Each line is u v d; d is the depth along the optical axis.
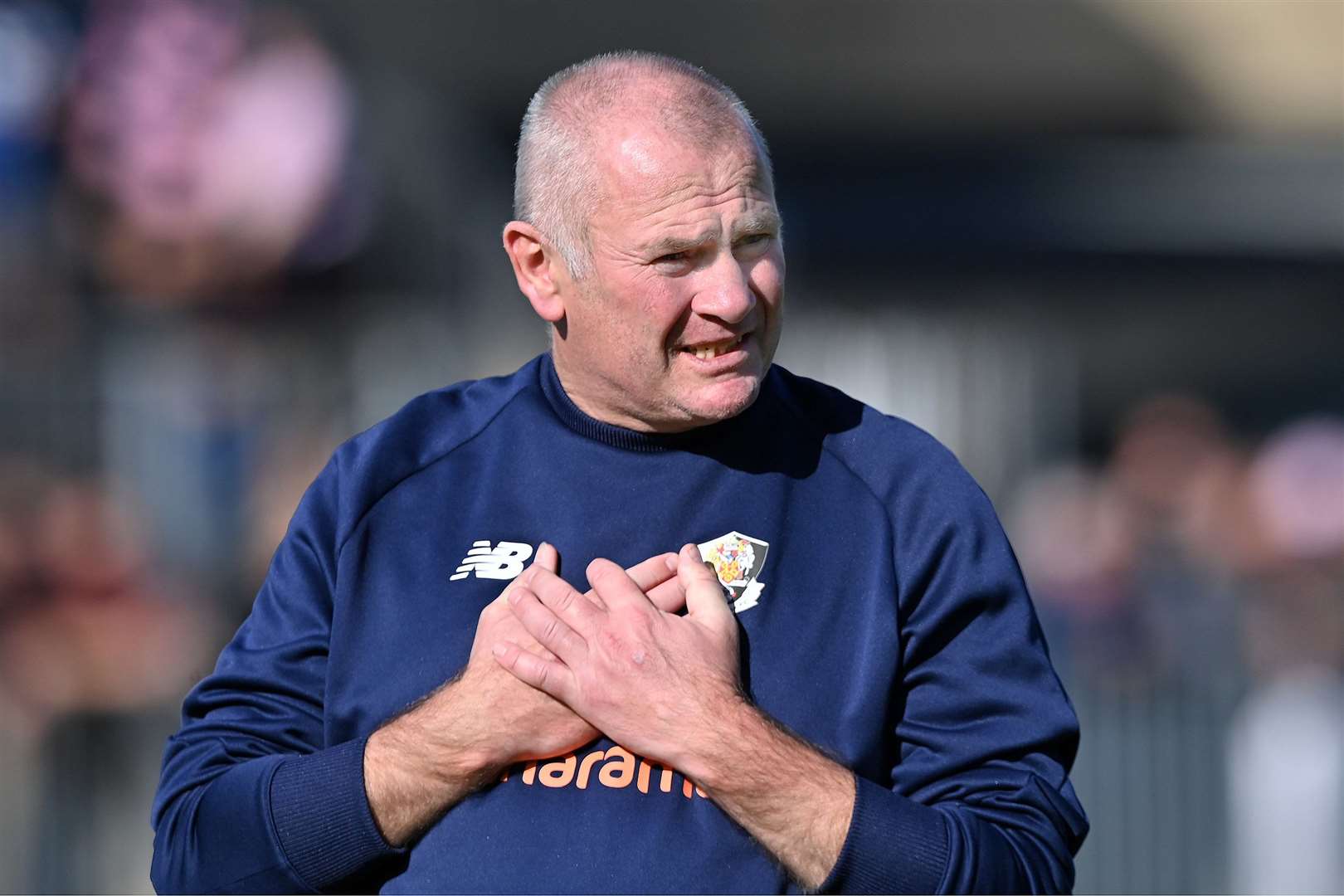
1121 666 26.58
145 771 22.20
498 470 8.57
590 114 8.20
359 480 8.55
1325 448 32.81
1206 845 23.66
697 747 7.50
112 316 25.89
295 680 8.37
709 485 8.35
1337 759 23.47
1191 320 40.31
